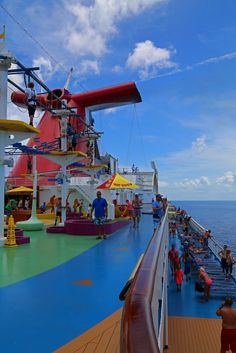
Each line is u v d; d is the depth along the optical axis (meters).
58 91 28.58
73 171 22.55
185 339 8.41
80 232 13.73
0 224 10.55
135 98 28.47
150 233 14.60
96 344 3.71
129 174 35.44
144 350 0.97
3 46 9.82
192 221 32.66
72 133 17.28
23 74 11.36
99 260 8.55
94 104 28.50
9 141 10.35
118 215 21.92
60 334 3.98
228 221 135.38
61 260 8.52
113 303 5.12
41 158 29.28
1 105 9.95
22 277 6.71
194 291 12.51
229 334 7.61
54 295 5.53
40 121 32.28
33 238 12.85
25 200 28.03
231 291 12.56
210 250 20.50
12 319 4.46
